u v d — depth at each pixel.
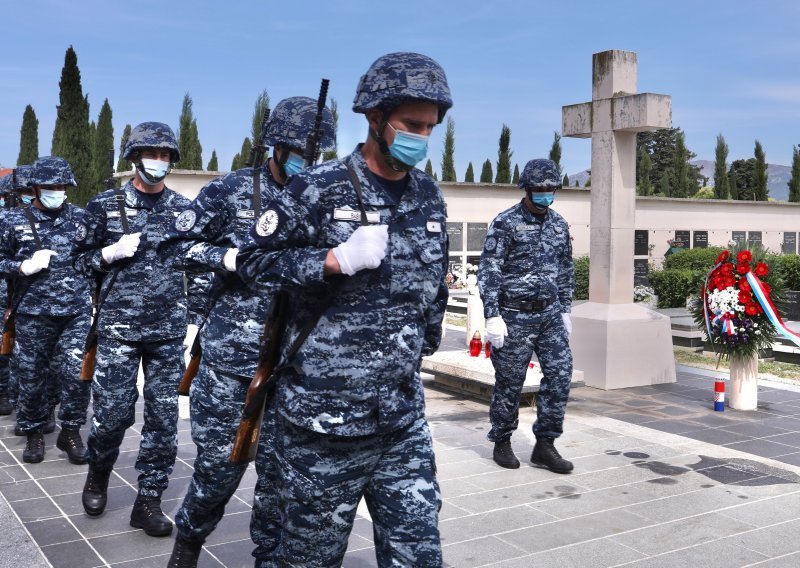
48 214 6.24
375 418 2.53
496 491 5.37
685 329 12.39
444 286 2.87
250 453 2.79
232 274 3.55
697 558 4.25
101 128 37.09
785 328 7.84
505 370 5.78
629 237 9.41
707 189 39.81
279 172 3.75
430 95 2.44
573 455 6.30
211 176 17.27
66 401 5.95
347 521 2.61
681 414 7.89
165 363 4.63
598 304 9.43
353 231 2.51
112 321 4.54
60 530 4.60
